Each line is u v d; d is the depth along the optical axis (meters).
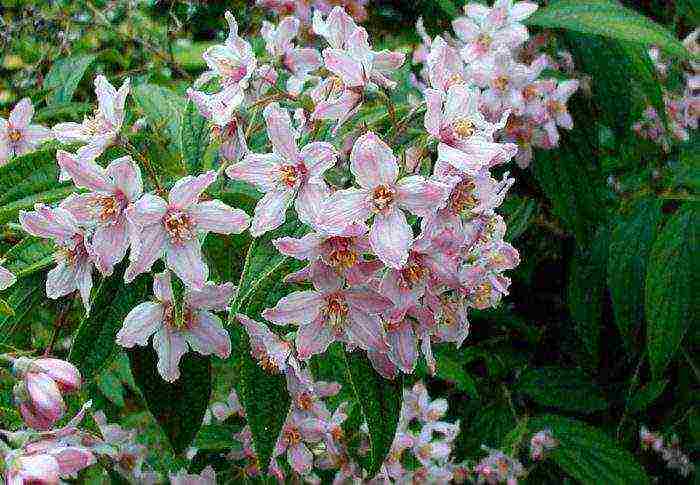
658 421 0.40
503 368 0.38
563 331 0.40
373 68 0.20
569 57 0.31
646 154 0.36
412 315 0.19
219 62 0.20
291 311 0.18
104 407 0.31
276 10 0.30
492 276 0.21
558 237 0.38
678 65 0.37
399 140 0.19
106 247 0.17
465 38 0.27
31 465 0.16
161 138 0.23
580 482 0.37
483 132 0.18
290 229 0.17
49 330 0.25
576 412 0.40
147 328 0.18
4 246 0.24
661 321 0.30
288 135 0.17
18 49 0.34
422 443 0.29
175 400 0.20
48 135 0.24
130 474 0.26
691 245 0.30
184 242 0.17
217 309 0.19
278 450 0.23
